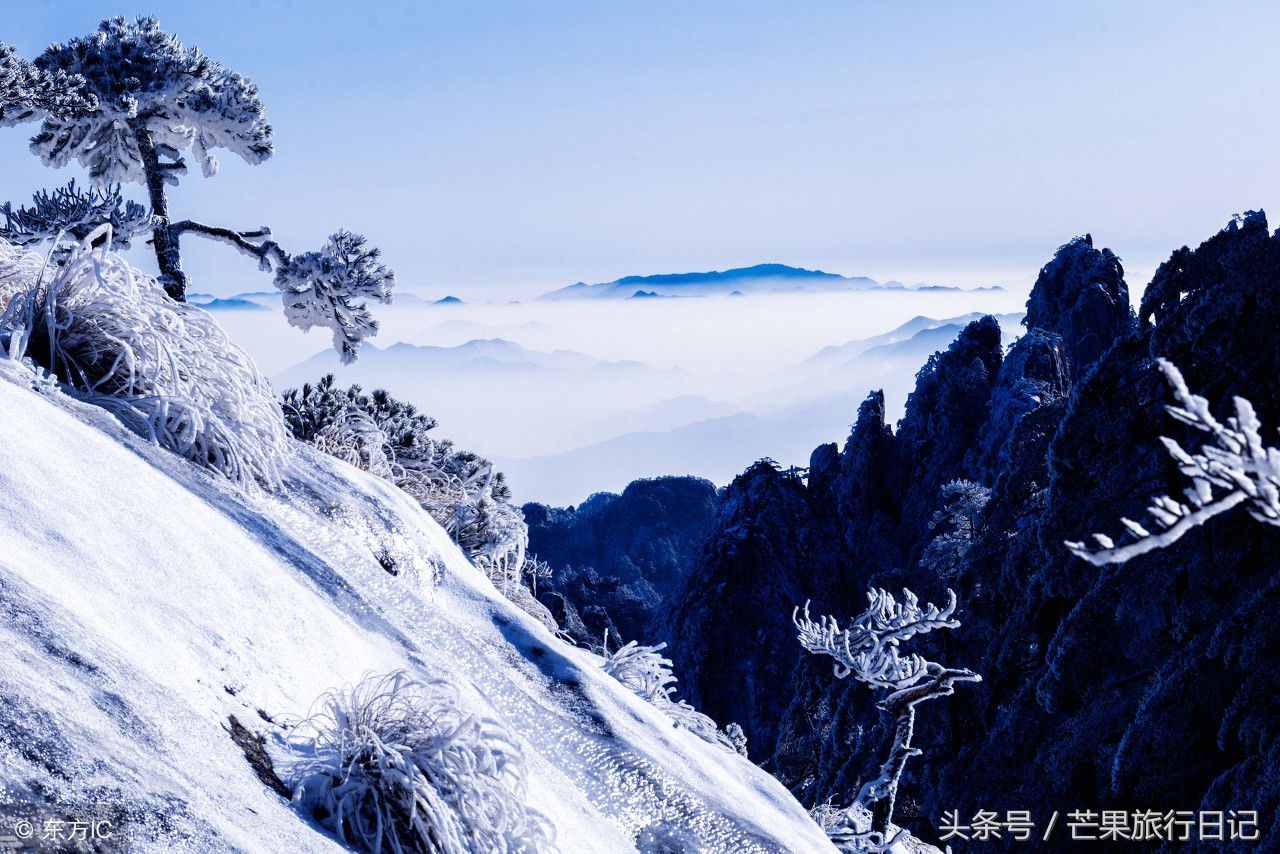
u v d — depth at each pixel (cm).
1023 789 4347
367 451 1413
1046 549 5025
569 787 614
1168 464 4684
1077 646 4456
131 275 700
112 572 412
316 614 540
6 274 687
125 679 338
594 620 10144
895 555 9094
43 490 424
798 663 6469
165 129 1839
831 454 10019
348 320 1878
